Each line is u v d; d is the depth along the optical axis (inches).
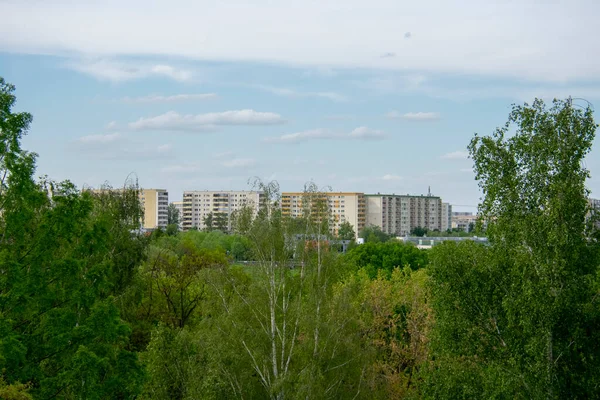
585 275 1037.8
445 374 1118.4
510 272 1083.9
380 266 3565.5
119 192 1923.0
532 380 993.5
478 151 1140.5
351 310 1328.7
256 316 1275.8
